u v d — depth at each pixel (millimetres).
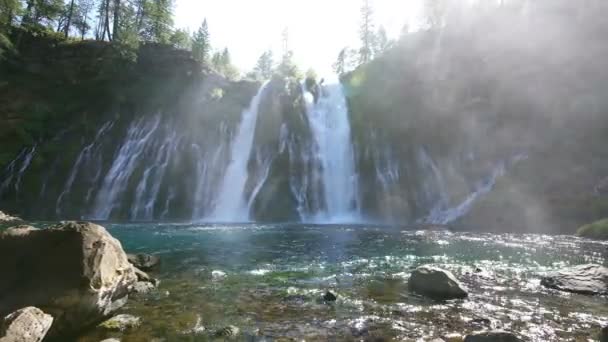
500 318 6605
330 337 5695
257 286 9039
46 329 5125
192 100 43469
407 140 39344
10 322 4723
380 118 41938
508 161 33625
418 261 12539
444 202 34594
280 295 8180
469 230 24156
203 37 70438
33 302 5609
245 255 13898
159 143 40281
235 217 37562
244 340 5555
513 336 5078
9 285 5828
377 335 5781
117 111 41594
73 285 5809
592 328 6105
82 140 39281
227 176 40125
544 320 6500
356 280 9727
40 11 54344
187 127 41281
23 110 39094
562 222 25172
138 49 46406
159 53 47188
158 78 45406
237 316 6723
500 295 8156
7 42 40719
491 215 28766
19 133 37125
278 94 45062
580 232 20891
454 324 6293
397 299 7867
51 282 5832
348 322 6402
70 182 36844
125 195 37281
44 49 44969
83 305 5789
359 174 40062
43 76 42625
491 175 33875
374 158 39938
